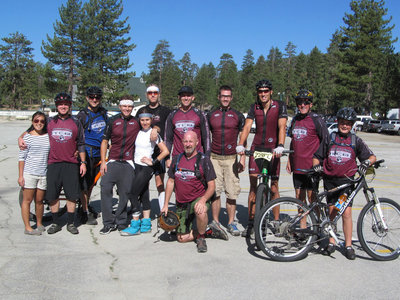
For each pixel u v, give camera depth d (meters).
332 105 70.06
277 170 4.95
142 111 5.41
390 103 49.38
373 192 4.30
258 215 4.10
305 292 3.37
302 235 4.19
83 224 5.48
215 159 5.11
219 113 5.05
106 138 5.03
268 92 4.80
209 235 4.97
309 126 4.69
